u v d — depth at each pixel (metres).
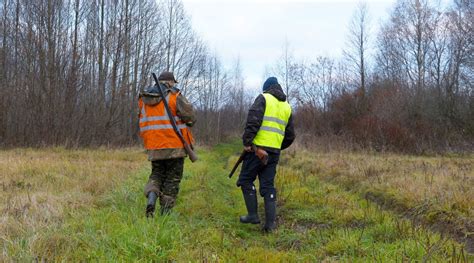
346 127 17.20
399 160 10.47
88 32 17.14
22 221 3.64
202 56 25.55
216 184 6.98
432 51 25.89
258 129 4.20
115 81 17.48
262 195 4.30
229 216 4.71
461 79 19.75
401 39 27.69
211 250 3.36
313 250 3.53
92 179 6.30
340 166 8.59
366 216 4.45
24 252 2.86
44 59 15.80
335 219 4.57
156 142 4.25
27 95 15.70
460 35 20.69
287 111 4.41
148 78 18.81
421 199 5.00
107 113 17.23
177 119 4.34
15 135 15.01
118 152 13.41
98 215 3.99
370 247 3.43
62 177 6.52
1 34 16.78
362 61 25.62
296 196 5.71
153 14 19.11
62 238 3.21
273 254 3.26
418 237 3.56
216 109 30.42
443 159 11.75
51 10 15.91
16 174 6.80
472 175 6.80
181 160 4.41
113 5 17.69
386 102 18.44
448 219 4.27
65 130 15.45
